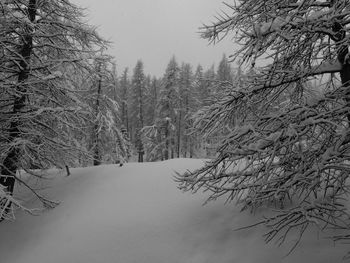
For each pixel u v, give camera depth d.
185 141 42.56
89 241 8.50
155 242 7.81
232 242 7.04
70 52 11.69
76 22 11.36
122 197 10.16
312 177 5.12
